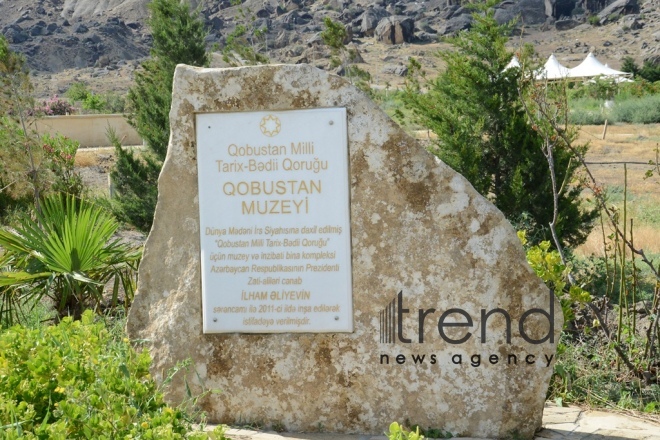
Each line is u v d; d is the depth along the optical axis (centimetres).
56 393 427
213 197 527
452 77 1174
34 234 732
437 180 509
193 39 1522
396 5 12500
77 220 728
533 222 1102
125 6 13475
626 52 9431
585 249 1223
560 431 525
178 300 534
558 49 9956
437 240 510
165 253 536
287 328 523
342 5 12481
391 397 518
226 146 524
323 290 520
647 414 571
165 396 533
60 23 12800
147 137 1462
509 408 509
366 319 518
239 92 521
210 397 533
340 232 517
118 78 10056
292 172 519
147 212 1370
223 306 528
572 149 721
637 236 1308
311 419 525
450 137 1143
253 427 529
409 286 514
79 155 2616
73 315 758
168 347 534
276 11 12406
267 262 524
